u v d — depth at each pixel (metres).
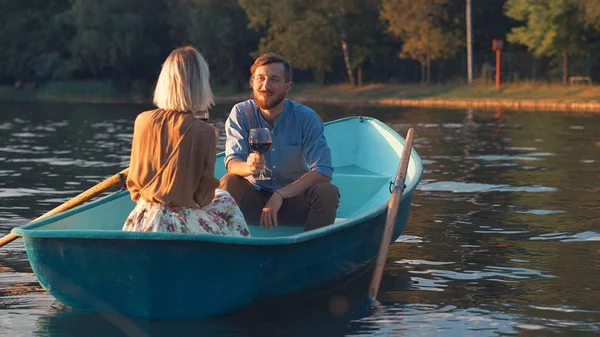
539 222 7.16
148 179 4.37
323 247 4.69
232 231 4.52
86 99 48.75
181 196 4.32
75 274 4.27
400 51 45.69
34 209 7.87
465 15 43.06
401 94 39.31
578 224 7.05
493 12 44.59
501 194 8.80
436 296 4.88
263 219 5.07
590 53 38.12
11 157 12.98
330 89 44.72
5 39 52.06
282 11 43.97
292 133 5.47
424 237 6.56
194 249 4.09
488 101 33.84
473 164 11.77
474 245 6.26
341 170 7.79
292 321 4.37
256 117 5.49
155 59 53.69
